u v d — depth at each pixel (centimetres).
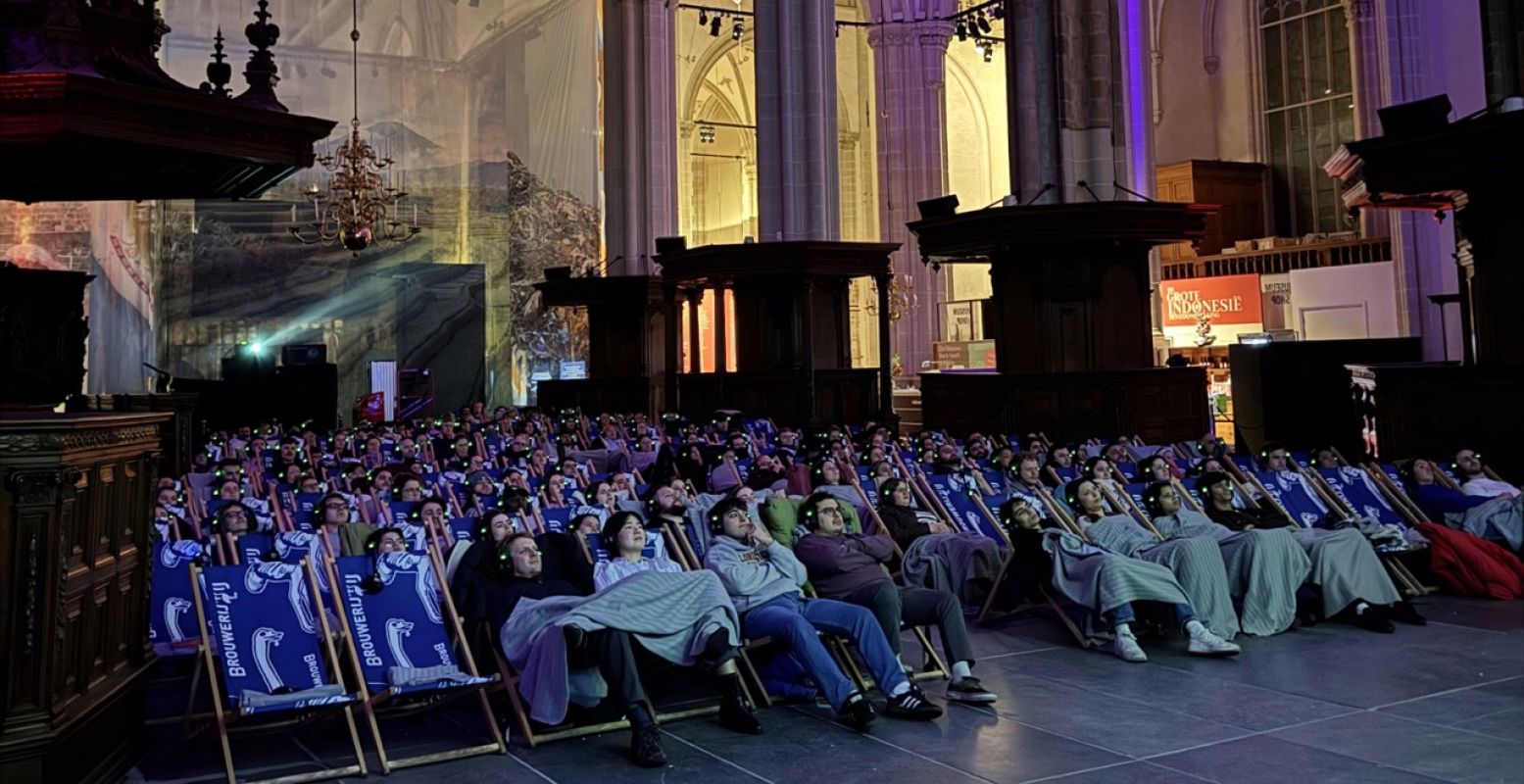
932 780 498
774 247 2161
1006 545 888
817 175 2239
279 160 545
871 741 558
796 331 2244
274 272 2916
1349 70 3338
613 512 830
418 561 626
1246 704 608
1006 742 549
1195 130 3756
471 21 3247
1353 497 1004
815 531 693
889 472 1007
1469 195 1246
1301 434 1933
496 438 1683
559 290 2828
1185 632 722
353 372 2984
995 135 4781
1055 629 808
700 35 4725
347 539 753
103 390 2014
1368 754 520
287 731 580
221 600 576
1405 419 1311
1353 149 1200
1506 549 927
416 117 3159
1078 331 1758
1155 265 2727
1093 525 828
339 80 3080
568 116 3350
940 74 3944
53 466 440
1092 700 623
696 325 2500
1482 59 1633
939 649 761
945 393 1889
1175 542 763
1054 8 1788
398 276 3067
